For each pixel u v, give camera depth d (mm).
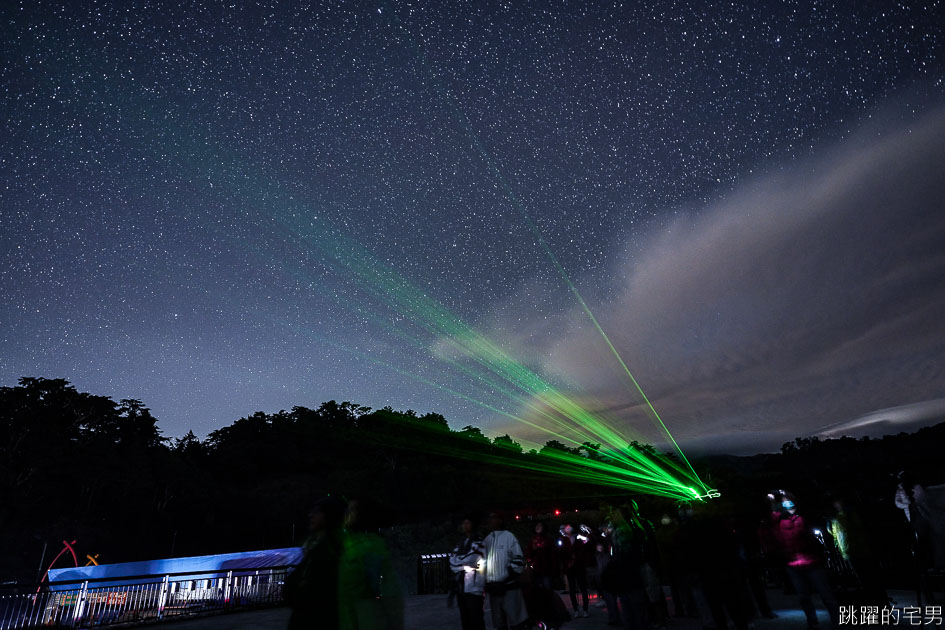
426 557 19875
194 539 67875
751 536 9305
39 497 62031
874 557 8188
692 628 8727
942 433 80562
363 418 109125
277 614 13930
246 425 106250
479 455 97375
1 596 10953
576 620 10172
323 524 4223
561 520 35469
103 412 79875
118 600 12734
